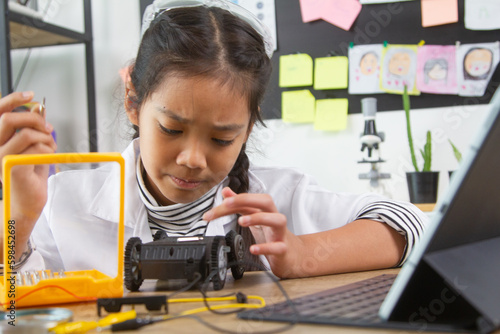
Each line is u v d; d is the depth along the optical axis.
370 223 0.76
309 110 1.78
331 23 1.76
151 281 0.68
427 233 0.37
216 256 0.58
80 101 1.93
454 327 0.36
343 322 0.39
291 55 1.79
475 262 0.40
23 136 0.65
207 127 0.69
